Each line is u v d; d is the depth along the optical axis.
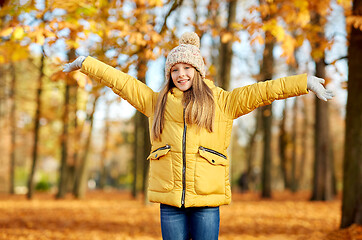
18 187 32.78
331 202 15.55
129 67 6.31
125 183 47.22
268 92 2.83
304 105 27.14
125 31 5.77
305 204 14.59
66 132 18.53
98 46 6.34
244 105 2.89
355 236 6.25
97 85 6.86
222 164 2.90
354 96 6.95
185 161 2.82
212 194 2.86
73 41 5.07
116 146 30.12
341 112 25.81
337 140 34.56
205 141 2.86
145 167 13.43
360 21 5.99
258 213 11.59
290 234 7.70
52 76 5.88
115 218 10.20
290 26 7.20
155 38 5.89
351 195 6.92
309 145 35.56
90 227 8.53
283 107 25.66
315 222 9.37
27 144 28.03
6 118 24.08
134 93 3.06
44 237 7.11
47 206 14.02
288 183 32.75
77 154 22.27
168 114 2.91
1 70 16.39
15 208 12.95
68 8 4.97
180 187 2.81
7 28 4.62
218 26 10.08
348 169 7.02
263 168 18.81
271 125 18.89
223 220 9.91
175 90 3.02
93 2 5.30
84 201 16.86
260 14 6.62
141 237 7.32
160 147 2.91
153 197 2.89
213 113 2.87
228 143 3.01
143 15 6.61
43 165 44.56
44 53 5.56
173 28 6.82
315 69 11.42
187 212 2.93
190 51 2.97
